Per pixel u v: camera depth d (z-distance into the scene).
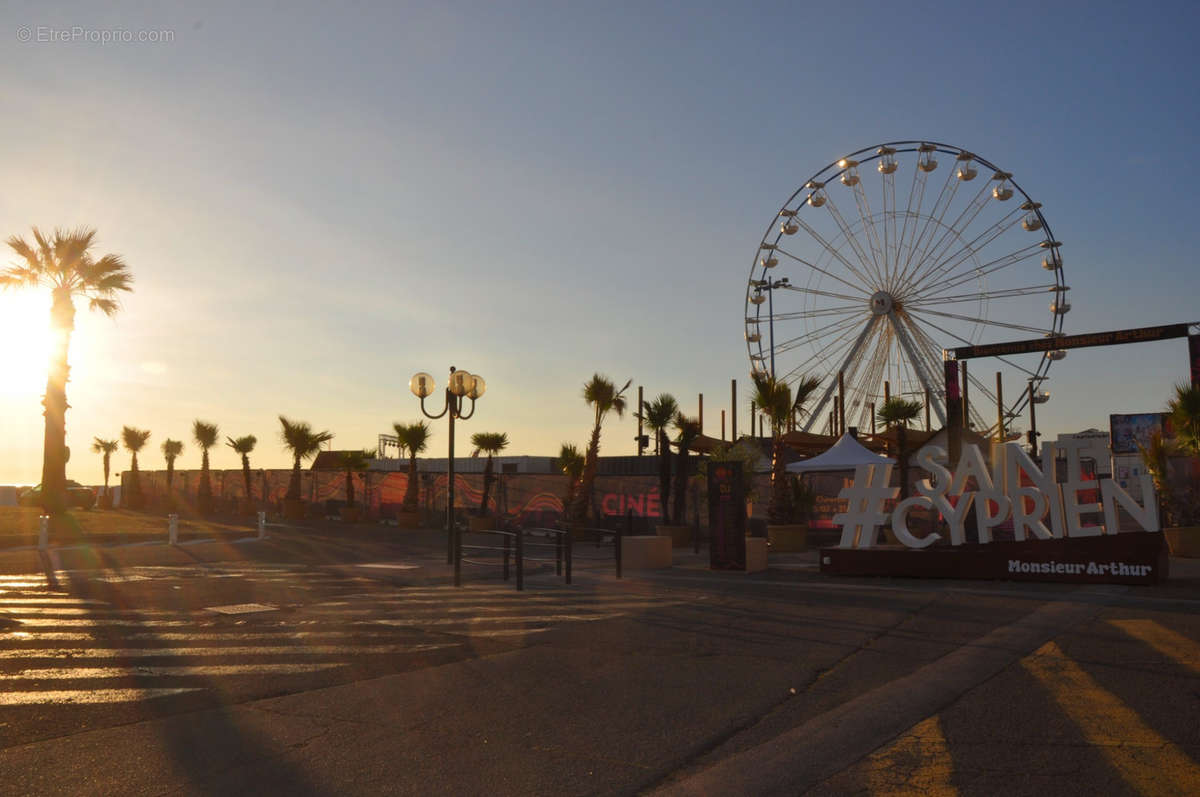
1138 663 7.70
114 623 10.64
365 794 4.58
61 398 30.52
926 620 10.57
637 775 4.91
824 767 4.98
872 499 15.97
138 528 28.75
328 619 10.97
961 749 5.27
